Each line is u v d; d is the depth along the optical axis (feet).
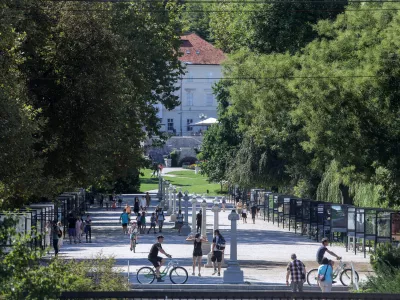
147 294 94.94
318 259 211.82
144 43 340.18
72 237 356.59
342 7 405.80
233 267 219.41
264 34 420.77
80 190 492.54
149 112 356.18
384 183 246.68
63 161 243.19
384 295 95.50
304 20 411.13
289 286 193.16
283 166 462.60
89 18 240.73
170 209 518.37
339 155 240.32
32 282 88.22
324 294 95.81
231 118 653.30
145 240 356.59
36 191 211.82
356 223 292.40
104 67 240.32
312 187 421.18
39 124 205.26
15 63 195.42
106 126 241.55
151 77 377.91
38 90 239.91
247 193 585.22
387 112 232.12
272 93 318.24
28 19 222.07
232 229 220.84
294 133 361.10
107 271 141.79
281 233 404.57
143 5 360.89
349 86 232.53
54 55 238.48
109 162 314.14
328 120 236.43
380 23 253.44
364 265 258.16
